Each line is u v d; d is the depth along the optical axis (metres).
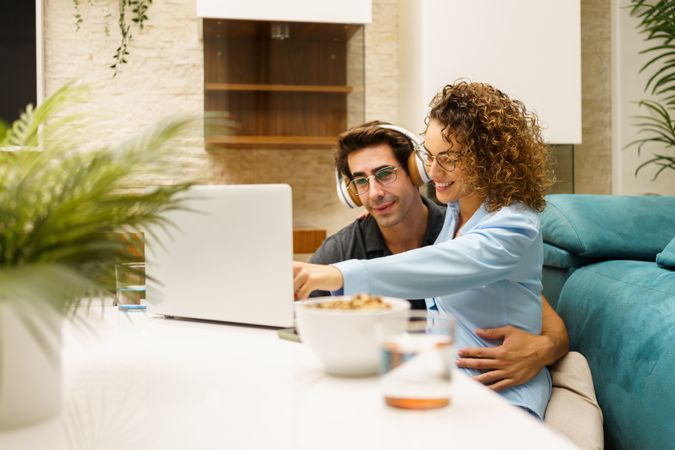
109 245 0.64
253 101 3.06
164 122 0.70
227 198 1.23
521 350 1.39
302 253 3.14
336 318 0.80
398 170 1.80
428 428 0.62
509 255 1.33
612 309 1.63
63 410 0.73
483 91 1.49
